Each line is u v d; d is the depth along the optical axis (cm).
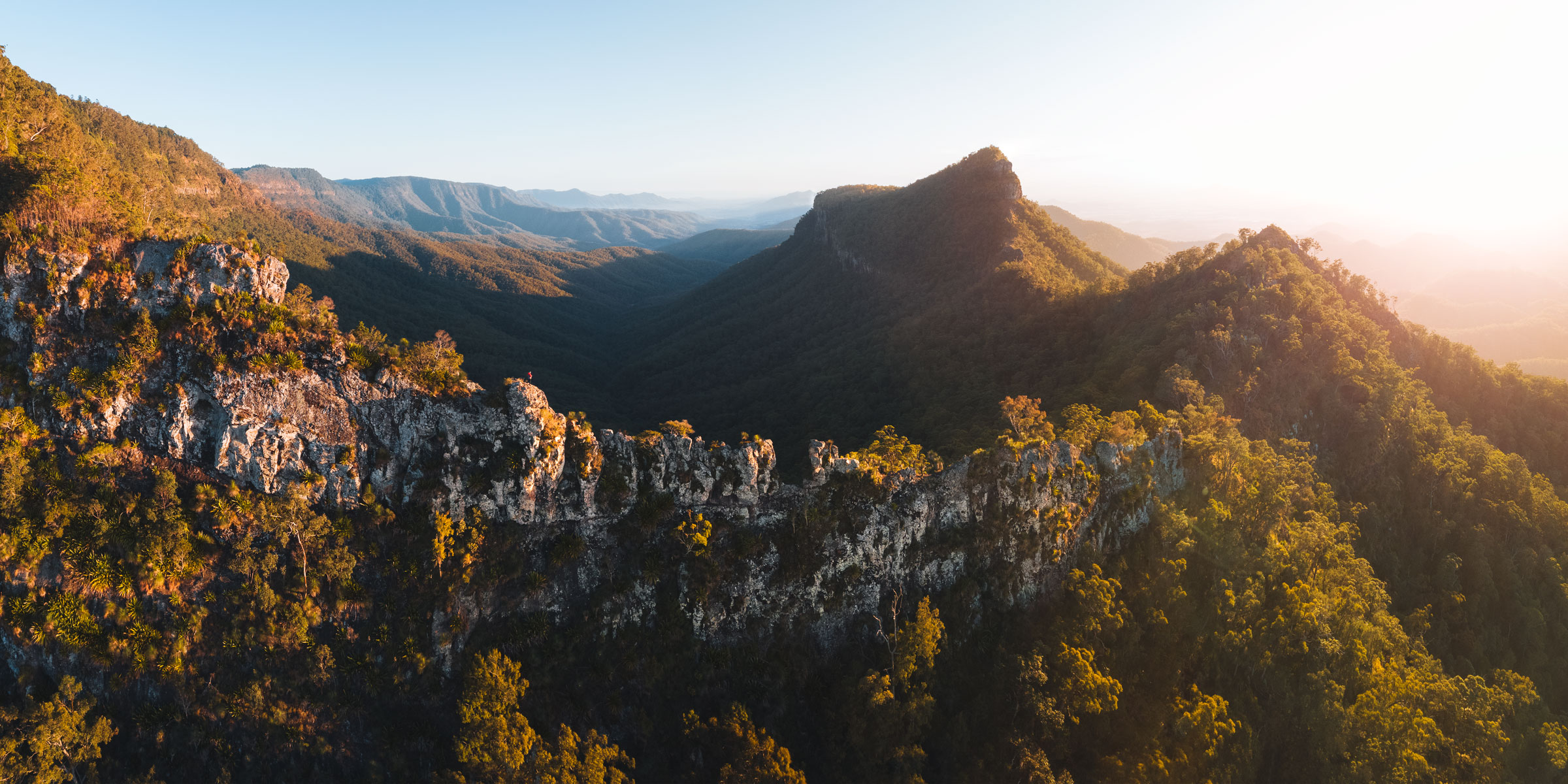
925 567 7344
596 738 5912
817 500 7056
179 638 5784
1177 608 7475
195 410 6069
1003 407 9662
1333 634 7281
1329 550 8338
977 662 7112
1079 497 7806
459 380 6519
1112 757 6366
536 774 5525
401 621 6069
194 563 5897
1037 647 6856
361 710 5928
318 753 5819
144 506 5941
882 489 7200
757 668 6712
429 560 6138
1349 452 10400
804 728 6669
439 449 6316
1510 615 9075
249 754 5794
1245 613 7338
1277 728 6931
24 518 5753
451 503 6275
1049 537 7562
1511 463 10425
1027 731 6569
